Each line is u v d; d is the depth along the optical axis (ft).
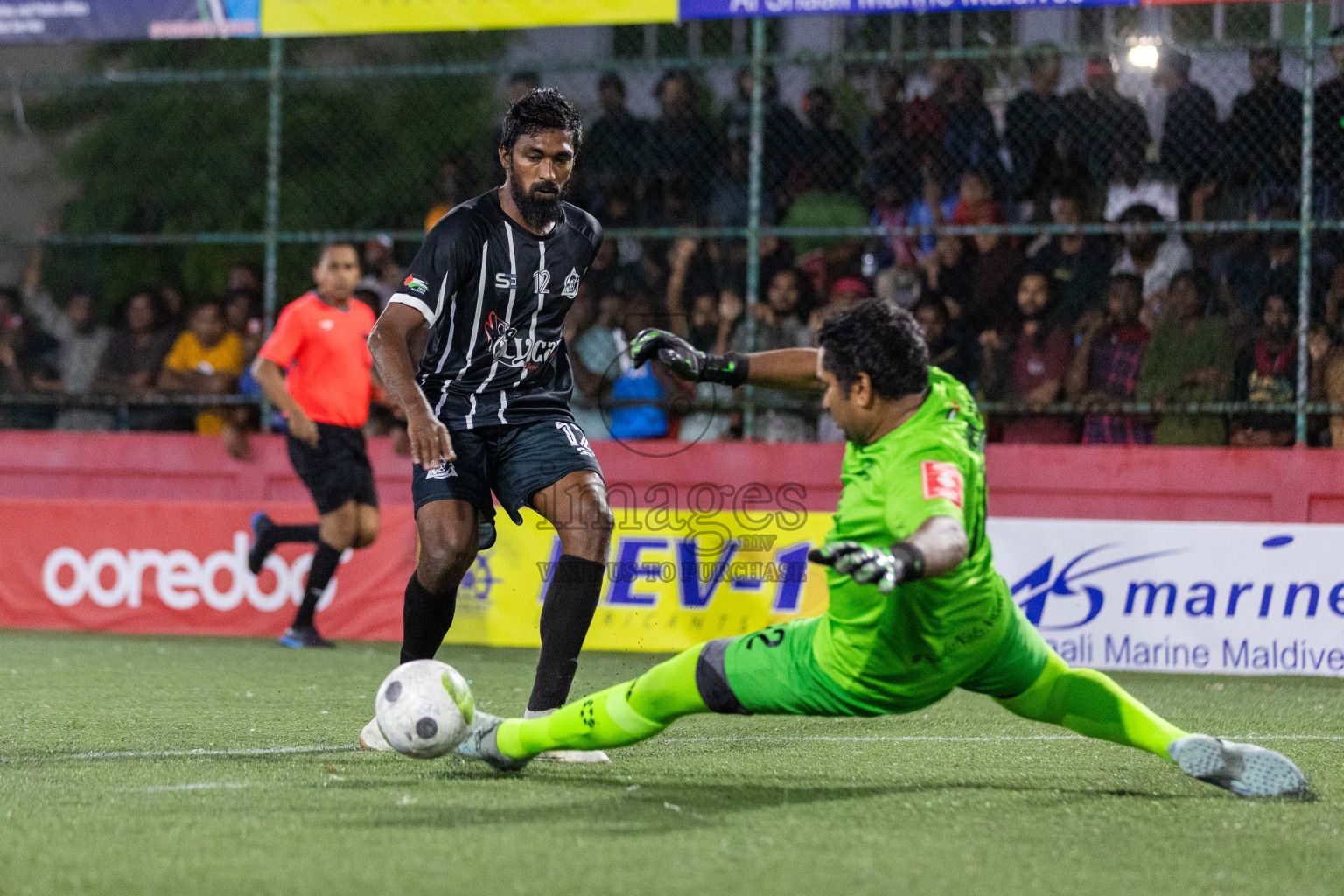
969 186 90.22
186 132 125.80
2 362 102.68
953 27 101.50
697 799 33.76
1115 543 71.10
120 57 132.98
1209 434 82.74
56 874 25.98
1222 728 50.70
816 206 92.68
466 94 119.14
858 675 31.24
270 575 81.92
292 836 29.19
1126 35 99.19
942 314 86.84
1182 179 86.43
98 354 104.42
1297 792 34.40
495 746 36.81
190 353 98.94
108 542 84.23
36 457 94.58
